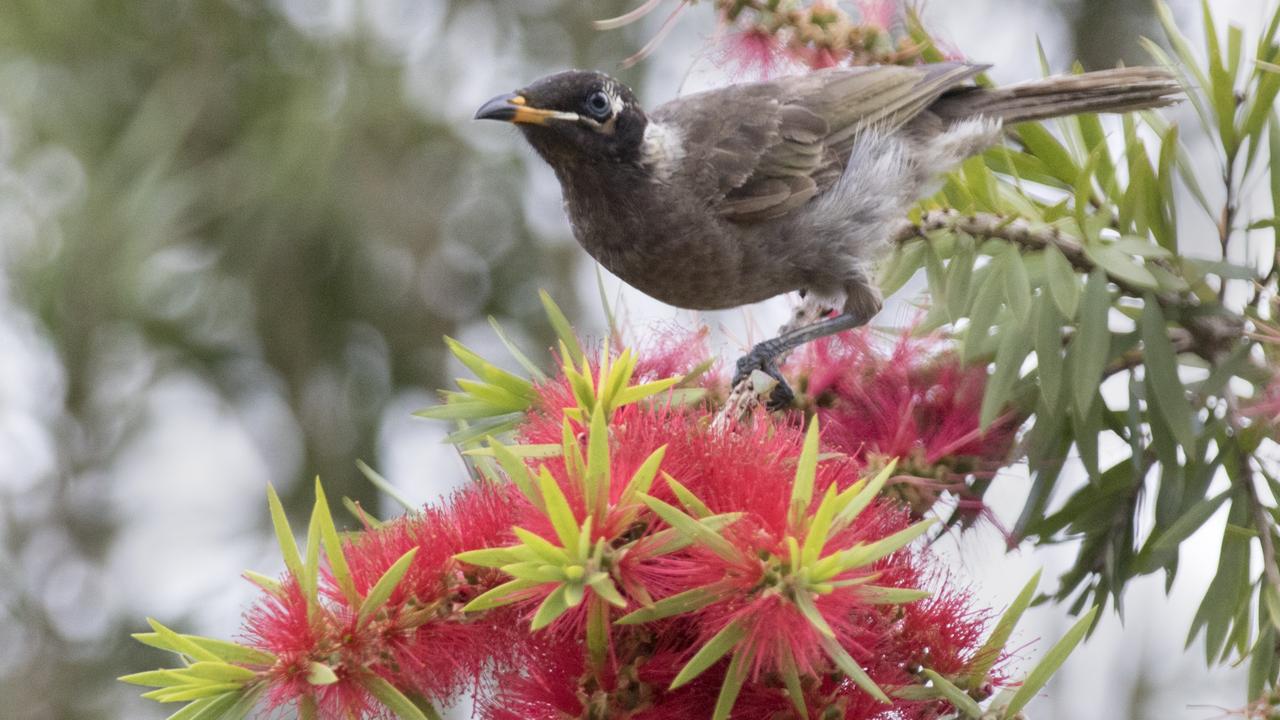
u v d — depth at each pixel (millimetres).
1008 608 5480
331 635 5262
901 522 5859
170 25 14648
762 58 8484
